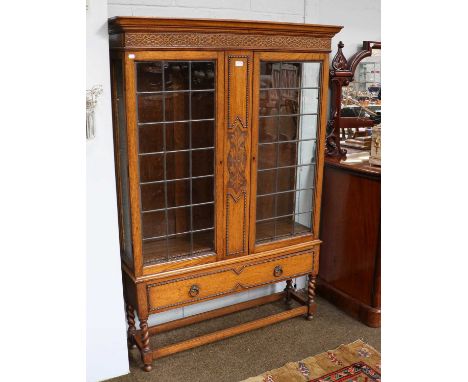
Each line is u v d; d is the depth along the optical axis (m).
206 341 2.31
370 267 2.55
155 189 2.08
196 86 1.99
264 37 2.05
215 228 2.17
